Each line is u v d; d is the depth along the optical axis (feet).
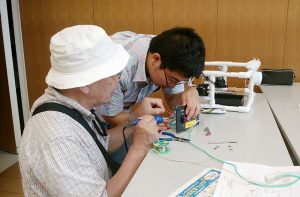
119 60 3.28
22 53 10.87
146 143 3.76
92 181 3.00
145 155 3.76
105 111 4.71
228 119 5.19
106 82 3.26
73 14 10.40
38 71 11.04
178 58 4.16
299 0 8.64
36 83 11.07
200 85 5.91
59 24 10.59
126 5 9.89
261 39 9.12
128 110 5.37
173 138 4.34
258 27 9.07
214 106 5.66
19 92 10.77
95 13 10.20
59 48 3.06
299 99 6.57
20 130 9.95
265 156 3.72
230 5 9.11
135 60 4.83
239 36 9.24
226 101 5.74
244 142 4.17
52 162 2.86
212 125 4.90
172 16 9.60
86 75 3.09
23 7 10.68
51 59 3.20
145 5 9.73
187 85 5.65
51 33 10.71
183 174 3.32
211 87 5.60
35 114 3.18
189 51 4.17
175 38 4.27
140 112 4.59
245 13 9.06
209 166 3.49
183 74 4.30
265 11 8.91
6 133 10.26
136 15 9.87
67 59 3.06
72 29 3.22
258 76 6.20
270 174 3.11
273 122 4.99
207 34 9.44
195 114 4.82
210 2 9.23
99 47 3.14
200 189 2.99
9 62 9.33
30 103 11.08
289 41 8.94
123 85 4.73
